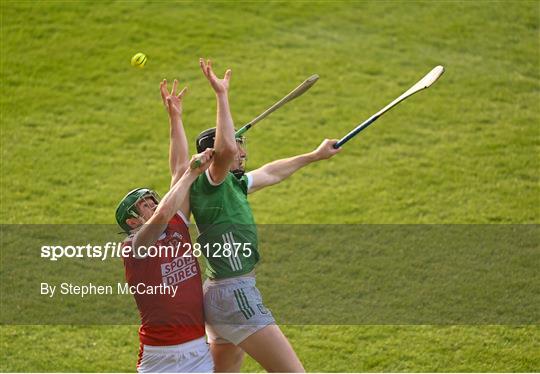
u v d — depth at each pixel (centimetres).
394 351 3319
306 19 5703
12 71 5128
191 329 2480
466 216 4138
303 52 5394
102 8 5688
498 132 4759
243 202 2550
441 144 4669
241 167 2619
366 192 4319
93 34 5456
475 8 5844
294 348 3334
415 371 3200
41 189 4288
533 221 4100
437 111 4925
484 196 4281
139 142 4659
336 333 3425
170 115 2661
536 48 5488
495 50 5462
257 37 5512
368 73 5231
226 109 2388
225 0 5850
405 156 4584
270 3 5847
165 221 2331
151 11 5694
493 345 3350
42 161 4488
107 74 5156
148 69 5203
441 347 3341
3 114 4816
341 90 5084
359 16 5750
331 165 4525
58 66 5197
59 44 5362
